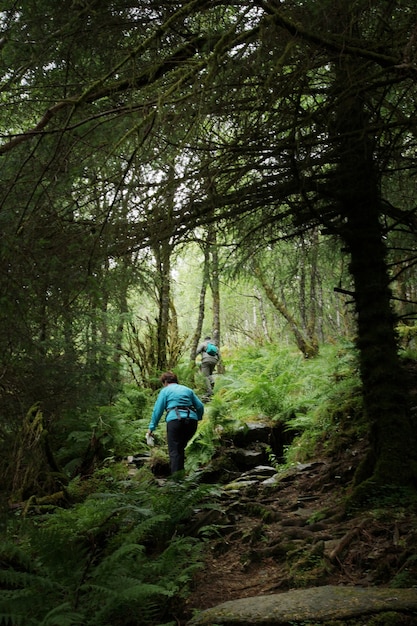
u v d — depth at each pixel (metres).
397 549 4.25
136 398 11.33
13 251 3.44
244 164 5.52
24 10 3.54
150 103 3.67
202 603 4.22
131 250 5.13
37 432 5.79
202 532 5.51
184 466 7.91
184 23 4.27
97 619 3.71
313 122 5.21
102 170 3.99
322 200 6.79
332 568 4.29
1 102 3.93
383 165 5.84
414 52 3.56
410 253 7.30
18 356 3.99
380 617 3.33
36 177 3.73
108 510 5.11
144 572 4.41
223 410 9.46
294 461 8.14
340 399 8.59
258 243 6.70
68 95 4.21
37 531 4.41
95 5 3.76
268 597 3.84
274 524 5.49
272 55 3.92
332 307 21.55
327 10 3.60
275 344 19.48
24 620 3.69
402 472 5.37
